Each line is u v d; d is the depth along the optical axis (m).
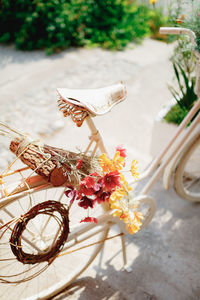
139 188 2.77
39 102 3.86
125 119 3.61
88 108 1.39
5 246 1.77
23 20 5.25
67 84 4.20
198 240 2.38
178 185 2.43
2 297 1.90
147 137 3.36
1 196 1.39
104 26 5.40
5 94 4.03
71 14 5.16
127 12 5.47
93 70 4.52
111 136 3.36
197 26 1.81
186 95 2.61
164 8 5.52
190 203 2.67
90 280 2.13
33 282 1.95
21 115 3.63
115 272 2.18
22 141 1.45
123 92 1.68
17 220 1.37
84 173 1.49
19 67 4.65
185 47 2.33
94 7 5.36
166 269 2.20
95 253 2.00
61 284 2.00
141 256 2.27
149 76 4.36
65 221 1.52
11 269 1.87
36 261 1.54
